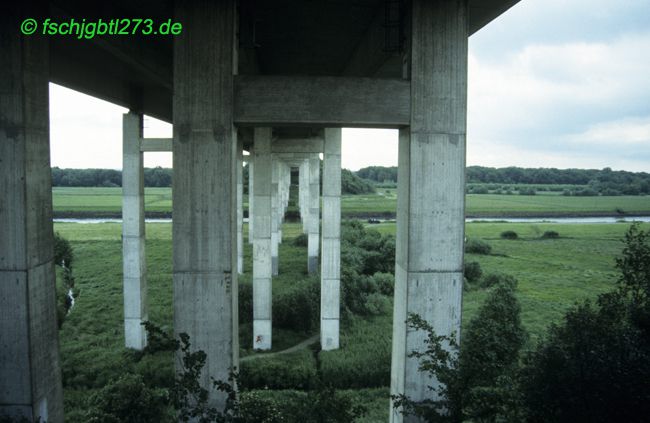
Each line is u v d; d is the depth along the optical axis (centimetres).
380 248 4206
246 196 8950
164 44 1586
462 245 1094
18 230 977
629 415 805
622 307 1063
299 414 790
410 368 1110
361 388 1870
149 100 2258
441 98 1073
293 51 1775
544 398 870
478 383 851
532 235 6819
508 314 1916
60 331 2338
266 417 834
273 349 2234
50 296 1068
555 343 981
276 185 3838
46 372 1049
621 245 5972
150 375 1859
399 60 1393
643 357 873
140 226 2116
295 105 1064
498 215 11069
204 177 1055
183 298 1070
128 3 1220
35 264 1009
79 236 6041
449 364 1059
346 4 1282
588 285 3744
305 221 5747
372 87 1069
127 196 2095
